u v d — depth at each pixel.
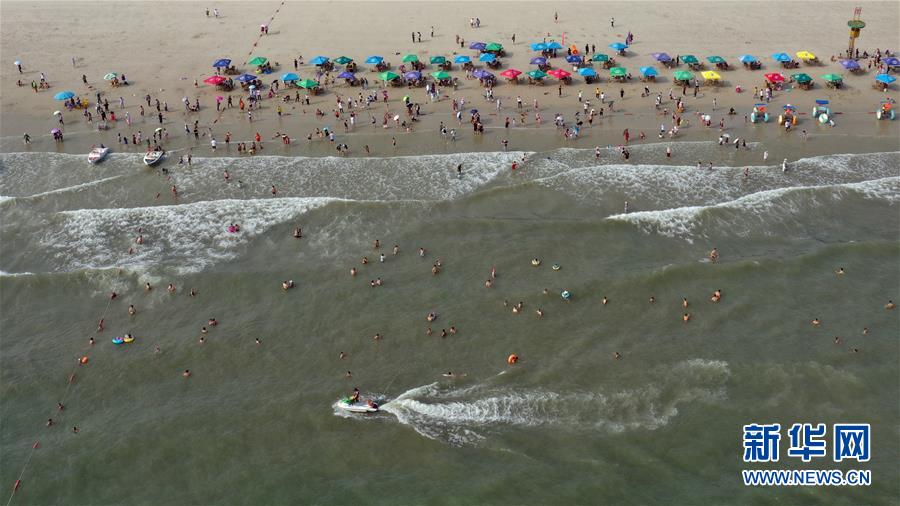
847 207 49.94
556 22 85.31
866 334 38.72
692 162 55.78
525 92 68.62
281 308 41.53
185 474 32.09
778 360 37.09
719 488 30.81
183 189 53.50
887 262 44.38
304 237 47.62
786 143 58.53
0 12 90.38
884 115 62.38
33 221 49.88
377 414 34.50
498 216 49.31
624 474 31.48
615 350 38.12
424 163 56.09
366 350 38.50
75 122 64.06
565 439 33.25
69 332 40.47
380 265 44.78
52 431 34.44
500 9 90.00
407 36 81.75
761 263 43.75
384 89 69.19
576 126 60.84
